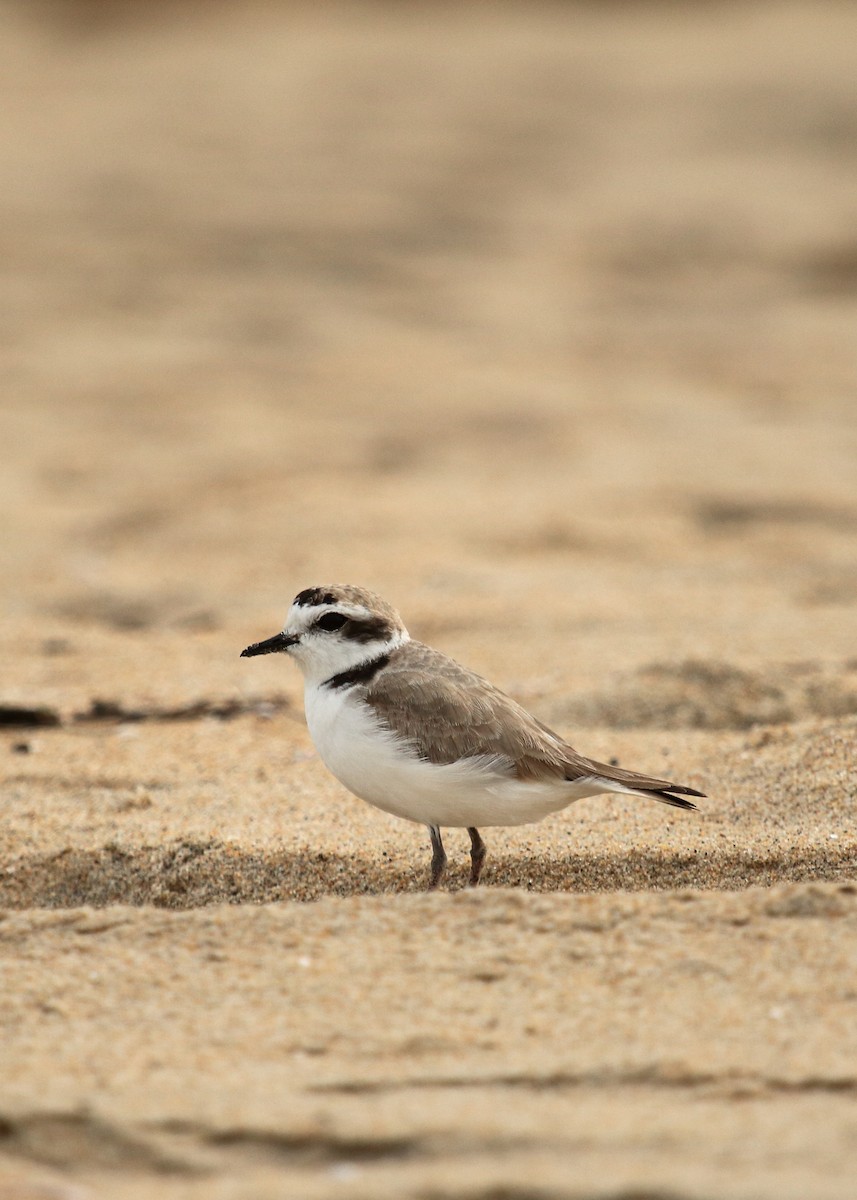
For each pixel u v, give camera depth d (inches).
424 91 1615.4
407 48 1836.9
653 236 1149.1
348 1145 175.3
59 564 552.7
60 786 333.1
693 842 280.5
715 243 1132.5
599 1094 186.5
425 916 235.8
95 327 932.6
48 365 855.1
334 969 221.0
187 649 449.4
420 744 255.1
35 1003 213.6
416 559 536.4
